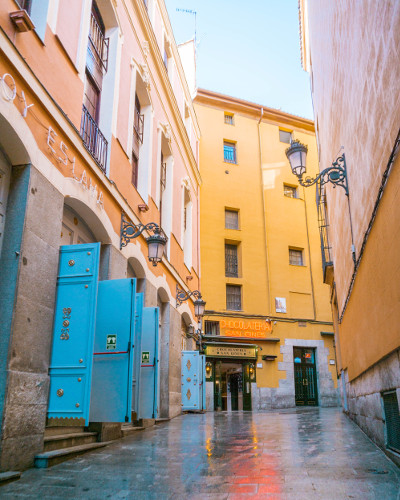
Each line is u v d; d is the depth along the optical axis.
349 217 8.70
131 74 11.31
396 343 4.84
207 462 5.44
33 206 5.75
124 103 10.60
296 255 25.52
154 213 12.88
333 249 14.20
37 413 5.41
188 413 16.36
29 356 5.45
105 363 6.93
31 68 6.09
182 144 18.23
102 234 8.66
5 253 5.41
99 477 4.67
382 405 5.93
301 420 11.99
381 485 4.09
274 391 22.08
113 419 6.64
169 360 13.79
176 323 15.09
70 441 6.25
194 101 25.69
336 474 4.61
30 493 4.08
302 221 25.91
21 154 5.65
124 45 10.79
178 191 17.16
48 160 6.26
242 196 24.78
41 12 6.59
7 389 4.86
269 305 23.36
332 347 24.16
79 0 8.02
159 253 9.41
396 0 3.92
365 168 6.29
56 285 6.41
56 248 6.34
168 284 14.18
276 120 27.45
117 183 9.73
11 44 5.29
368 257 6.57
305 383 23.36
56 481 4.50
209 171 24.42
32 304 5.59
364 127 6.08
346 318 11.39
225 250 23.81
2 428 4.71
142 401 9.48
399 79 4.04
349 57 6.82
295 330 23.56
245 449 6.43
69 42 7.52
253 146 26.22
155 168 13.40
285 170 26.47
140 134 12.73
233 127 26.11
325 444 6.79
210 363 20.97
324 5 9.78
